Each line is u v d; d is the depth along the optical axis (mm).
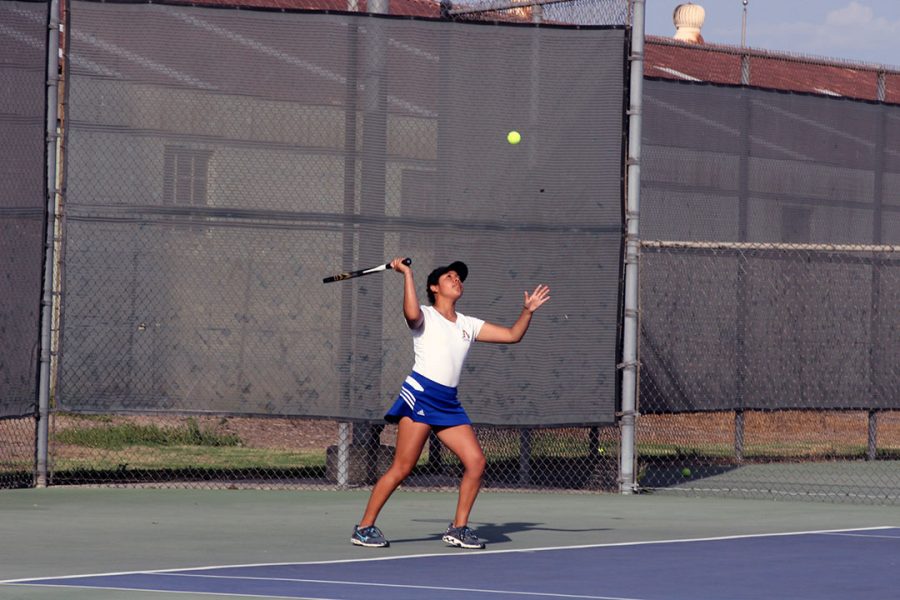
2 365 16578
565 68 17188
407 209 17047
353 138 16969
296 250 16984
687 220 20047
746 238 20531
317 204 16969
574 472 19391
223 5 16875
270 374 17000
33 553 12062
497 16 18625
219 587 10242
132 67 16781
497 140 17109
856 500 17781
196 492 17109
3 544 12609
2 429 23188
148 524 14180
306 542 12945
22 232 16625
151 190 16828
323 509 15633
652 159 19812
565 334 17203
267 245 16969
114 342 16828
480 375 17078
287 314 17000
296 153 16953
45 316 16891
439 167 17094
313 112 16953
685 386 19625
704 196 20219
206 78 16875
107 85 16750
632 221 17391
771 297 20531
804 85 28328
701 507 16484
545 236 17141
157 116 16812
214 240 16906
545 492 17781
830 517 15695
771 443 26094
